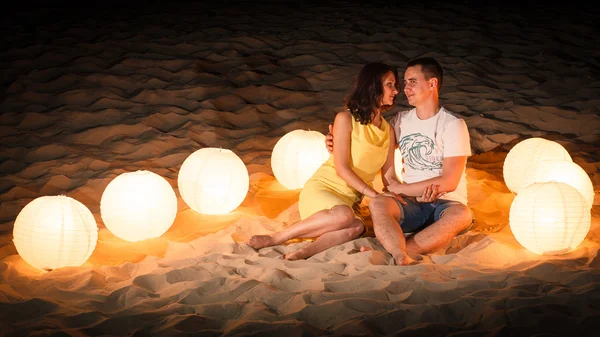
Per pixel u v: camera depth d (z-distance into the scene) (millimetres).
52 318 3426
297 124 7223
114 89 7809
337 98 7941
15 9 10789
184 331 3279
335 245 4488
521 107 7562
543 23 10602
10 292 3789
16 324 3441
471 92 8047
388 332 3318
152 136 6809
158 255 4504
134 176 4625
